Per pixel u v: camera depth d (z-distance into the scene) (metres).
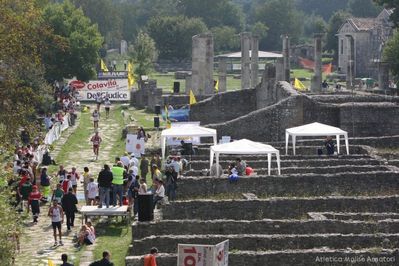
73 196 58.56
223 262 39.03
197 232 52.62
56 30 137.00
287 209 57.78
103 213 58.31
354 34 196.75
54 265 49.50
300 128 77.56
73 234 57.34
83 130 106.00
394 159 74.06
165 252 49.78
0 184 47.22
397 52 136.12
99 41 139.00
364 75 197.00
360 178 64.56
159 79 191.00
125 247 53.62
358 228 52.31
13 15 72.50
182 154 77.12
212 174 67.00
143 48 180.38
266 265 47.56
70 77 137.62
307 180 64.44
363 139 81.25
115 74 159.88
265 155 75.00
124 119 116.12
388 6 141.12
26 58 74.56
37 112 100.75
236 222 52.56
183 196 64.44
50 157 81.88
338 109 89.56
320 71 130.25
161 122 111.00
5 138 62.59
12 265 46.41
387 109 89.88
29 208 62.62
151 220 53.78
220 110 106.31
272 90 104.31
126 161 72.88
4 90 72.06
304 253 47.72
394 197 58.34
